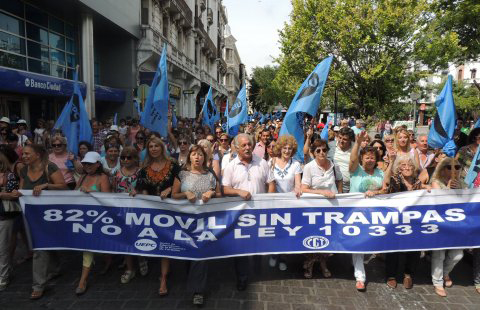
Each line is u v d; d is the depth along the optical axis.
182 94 30.62
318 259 4.34
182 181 4.00
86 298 3.86
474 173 4.52
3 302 3.77
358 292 4.03
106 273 4.48
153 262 4.82
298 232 4.12
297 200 4.10
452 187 4.14
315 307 3.69
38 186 4.00
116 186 4.39
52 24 14.12
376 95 21.41
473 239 4.08
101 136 9.61
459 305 3.77
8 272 4.10
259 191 4.14
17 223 4.31
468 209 4.09
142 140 6.66
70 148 6.10
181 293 3.97
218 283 4.22
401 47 19.75
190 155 3.96
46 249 3.97
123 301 3.79
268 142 6.70
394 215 4.10
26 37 12.63
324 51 21.44
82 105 6.21
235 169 4.11
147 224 4.03
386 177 4.25
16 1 12.09
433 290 4.11
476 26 12.04
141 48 19.38
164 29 24.09
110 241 4.06
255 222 4.07
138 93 19.03
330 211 4.12
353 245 4.12
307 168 4.26
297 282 4.25
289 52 22.66
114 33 18.02
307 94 5.18
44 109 14.10
